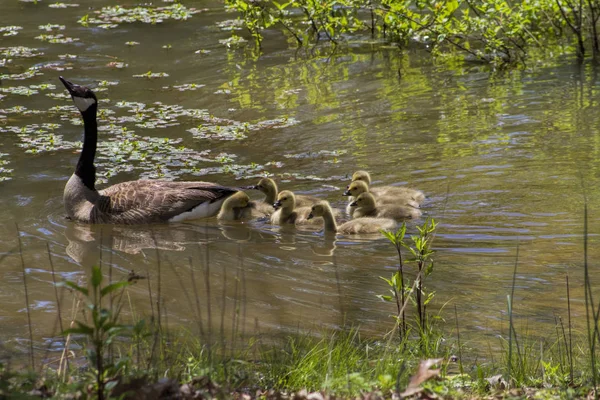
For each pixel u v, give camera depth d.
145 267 11.63
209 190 14.44
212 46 25.72
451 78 21.88
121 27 27.94
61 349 8.77
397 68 23.08
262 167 16.08
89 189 14.34
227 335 9.21
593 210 13.17
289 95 20.84
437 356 8.56
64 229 13.51
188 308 10.06
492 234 12.48
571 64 22.50
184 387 6.80
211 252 12.36
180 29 27.70
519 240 12.20
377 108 19.55
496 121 18.11
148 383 6.71
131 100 20.62
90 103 14.27
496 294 10.43
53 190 15.01
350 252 12.22
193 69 23.38
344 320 9.73
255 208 14.44
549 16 25.44
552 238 12.19
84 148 14.40
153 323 8.51
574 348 8.80
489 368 8.22
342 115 19.11
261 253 12.30
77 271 11.45
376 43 25.88
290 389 7.45
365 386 7.02
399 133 17.69
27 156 16.61
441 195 14.22
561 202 13.60
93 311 5.96
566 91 20.06
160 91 21.39
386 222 13.02
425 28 24.27
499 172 15.11
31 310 9.98
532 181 14.57
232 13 29.78
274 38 26.67
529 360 8.52
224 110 19.73
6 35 26.98
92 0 31.83
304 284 10.94
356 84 21.67
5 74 22.81
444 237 12.45
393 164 15.89
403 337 9.01
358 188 13.92
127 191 14.27
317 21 26.83
